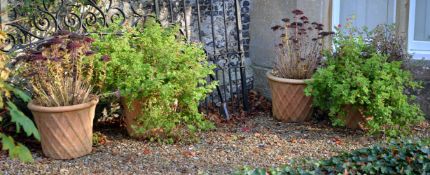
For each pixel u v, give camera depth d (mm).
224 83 6250
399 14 5684
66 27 5590
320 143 5055
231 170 4332
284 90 5707
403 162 4008
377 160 4086
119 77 4836
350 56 5223
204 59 5465
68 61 4551
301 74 5656
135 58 4789
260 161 4578
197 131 5402
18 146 2289
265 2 6375
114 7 5684
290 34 6078
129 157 4652
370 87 5023
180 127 5250
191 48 5152
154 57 4973
